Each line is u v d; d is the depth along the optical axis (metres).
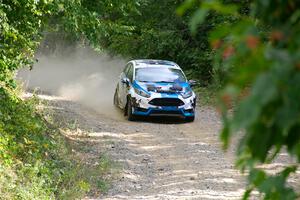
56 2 18.95
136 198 15.16
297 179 15.74
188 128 27.03
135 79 29.02
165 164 19.55
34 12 18.48
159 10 48.69
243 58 2.54
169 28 47.91
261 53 2.26
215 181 16.92
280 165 18.84
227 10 2.46
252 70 2.23
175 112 28.17
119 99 30.88
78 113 29.41
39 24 19.19
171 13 47.78
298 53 2.16
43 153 17.62
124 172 18.16
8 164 14.38
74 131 24.30
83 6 22.41
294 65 2.13
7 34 17.61
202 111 33.16
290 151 2.42
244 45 2.42
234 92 2.26
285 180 3.09
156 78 29.20
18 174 14.30
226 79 2.51
